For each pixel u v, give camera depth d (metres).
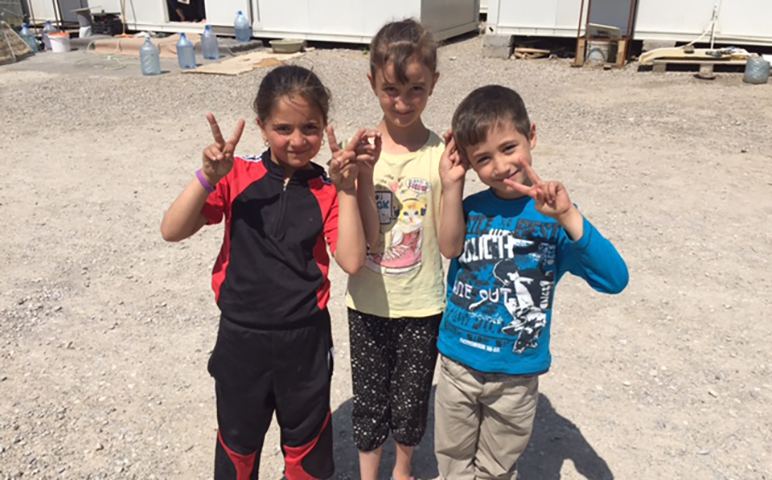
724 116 8.73
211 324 4.18
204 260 5.04
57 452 3.10
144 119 9.14
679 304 4.34
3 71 12.66
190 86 11.05
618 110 9.13
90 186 6.59
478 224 2.36
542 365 2.38
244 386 2.44
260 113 2.29
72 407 3.41
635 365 3.74
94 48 14.59
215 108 9.66
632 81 10.88
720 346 3.90
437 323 2.58
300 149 2.29
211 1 14.61
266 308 2.35
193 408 3.43
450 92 10.37
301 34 14.04
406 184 2.47
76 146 7.95
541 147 7.62
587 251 2.14
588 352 3.85
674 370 3.69
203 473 3.00
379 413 2.67
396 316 2.54
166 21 15.30
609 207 5.86
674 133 8.05
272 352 2.38
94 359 3.82
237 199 2.38
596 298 4.42
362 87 10.65
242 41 14.34
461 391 2.43
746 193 6.17
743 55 10.94
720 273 4.73
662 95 9.91
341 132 8.30
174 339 4.02
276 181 2.38
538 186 2.11
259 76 11.72
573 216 2.13
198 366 3.76
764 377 3.63
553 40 13.20
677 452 3.11
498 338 2.34
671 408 3.40
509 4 12.72
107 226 5.64
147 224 5.68
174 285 4.66
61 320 4.22
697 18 11.66
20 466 3.01
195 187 2.28
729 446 3.14
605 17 12.19
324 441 2.58
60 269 4.89
